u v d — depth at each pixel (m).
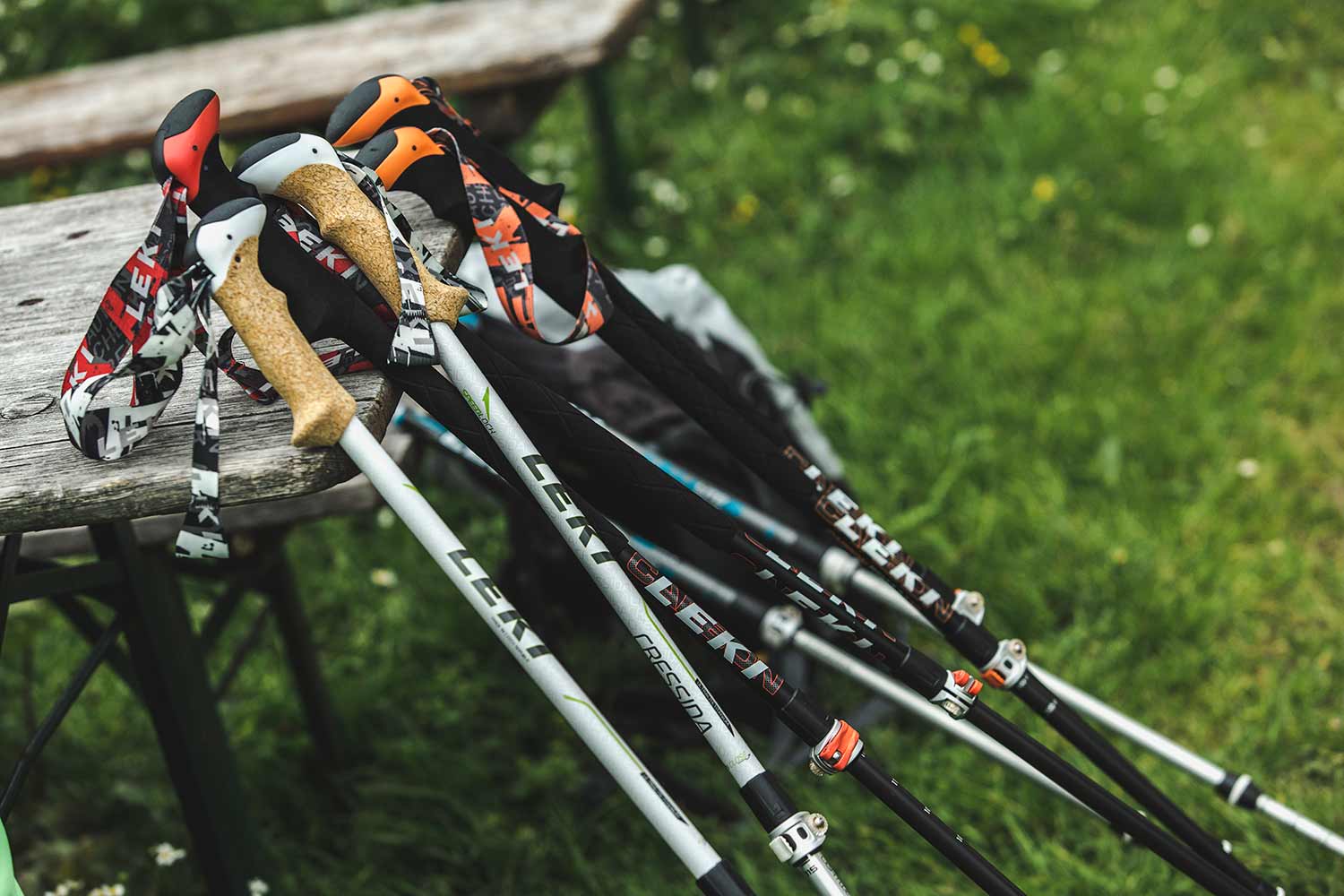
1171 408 2.52
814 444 1.96
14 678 2.24
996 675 1.22
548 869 1.83
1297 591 2.10
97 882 1.88
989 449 2.45
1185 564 2.16
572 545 0.99
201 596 2.41
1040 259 3.10
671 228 3.49
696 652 1.97
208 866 1.59
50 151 2.48
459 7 2.96
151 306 0.91
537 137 3.85
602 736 0.91
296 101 2.48
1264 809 1.38
